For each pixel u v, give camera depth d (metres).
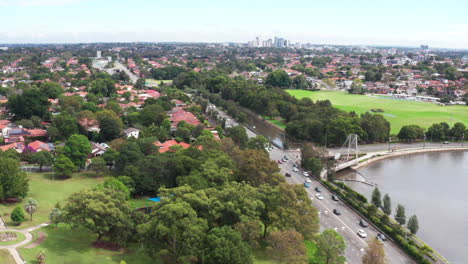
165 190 124.06
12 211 130.00
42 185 165.25
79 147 187.25
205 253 102.88
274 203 124.62
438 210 172.75
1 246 105.06
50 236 115.81
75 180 174.50
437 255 127.38
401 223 143.50
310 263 114.81
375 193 160.62
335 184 188.75
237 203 119.06
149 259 110.81
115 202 116.06
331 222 146.75
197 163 162.38
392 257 124.38
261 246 124.69
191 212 108.38
